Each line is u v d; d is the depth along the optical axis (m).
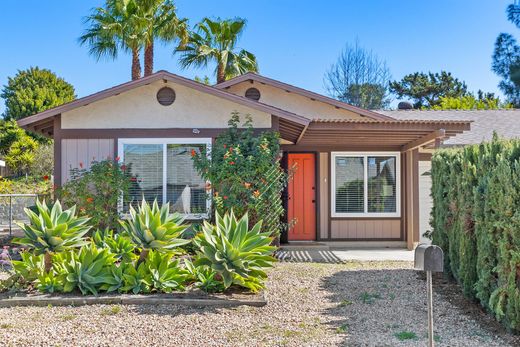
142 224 6.60
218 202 9.60
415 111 17.19
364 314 5.78
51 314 5.59
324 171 13.01
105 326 5.16
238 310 5.86
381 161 12.99
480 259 5.61
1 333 4.91
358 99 33.94
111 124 10.33
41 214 6.66
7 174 32.09
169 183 10.27
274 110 9.91
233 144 10.01
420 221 13.33
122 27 20.61
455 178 6.82
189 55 22.38
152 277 6.45
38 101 40.53
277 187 10.06
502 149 5.40
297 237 13.01
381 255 11.05
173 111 10.37
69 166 10.27
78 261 6.52
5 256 7.11
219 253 6.41
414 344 4.68
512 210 4.94
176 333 4.98
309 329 5.17
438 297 6.60
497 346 4.65
